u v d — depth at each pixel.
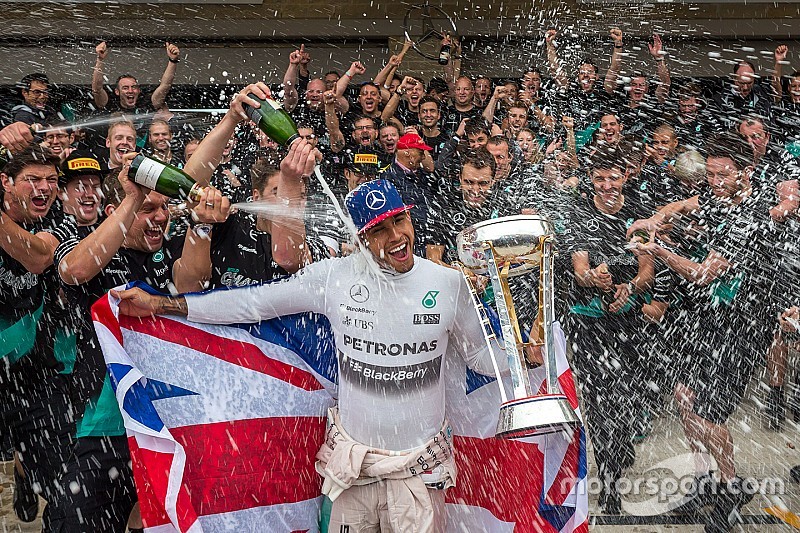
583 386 16.98
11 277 13.17
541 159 22.22
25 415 13.24
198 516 11.58
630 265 17.06
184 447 11.59
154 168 11.36
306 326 12.06
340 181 24.31
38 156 13.88
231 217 13.81
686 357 16.64
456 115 26.95
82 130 26.42
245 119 11.70
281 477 11.99
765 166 21.56
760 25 34.25
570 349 17.09
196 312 11.50
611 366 16.95
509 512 11.81
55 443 13.17
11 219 13.21
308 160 11.48
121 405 10.58
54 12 34.66
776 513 15.88
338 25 35.75
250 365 11.92
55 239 13.65
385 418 10.98
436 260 18.39
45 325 13.23
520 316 17.86
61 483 11.95
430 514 10.84
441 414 11.28
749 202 17.75
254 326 11.95
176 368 11.64
